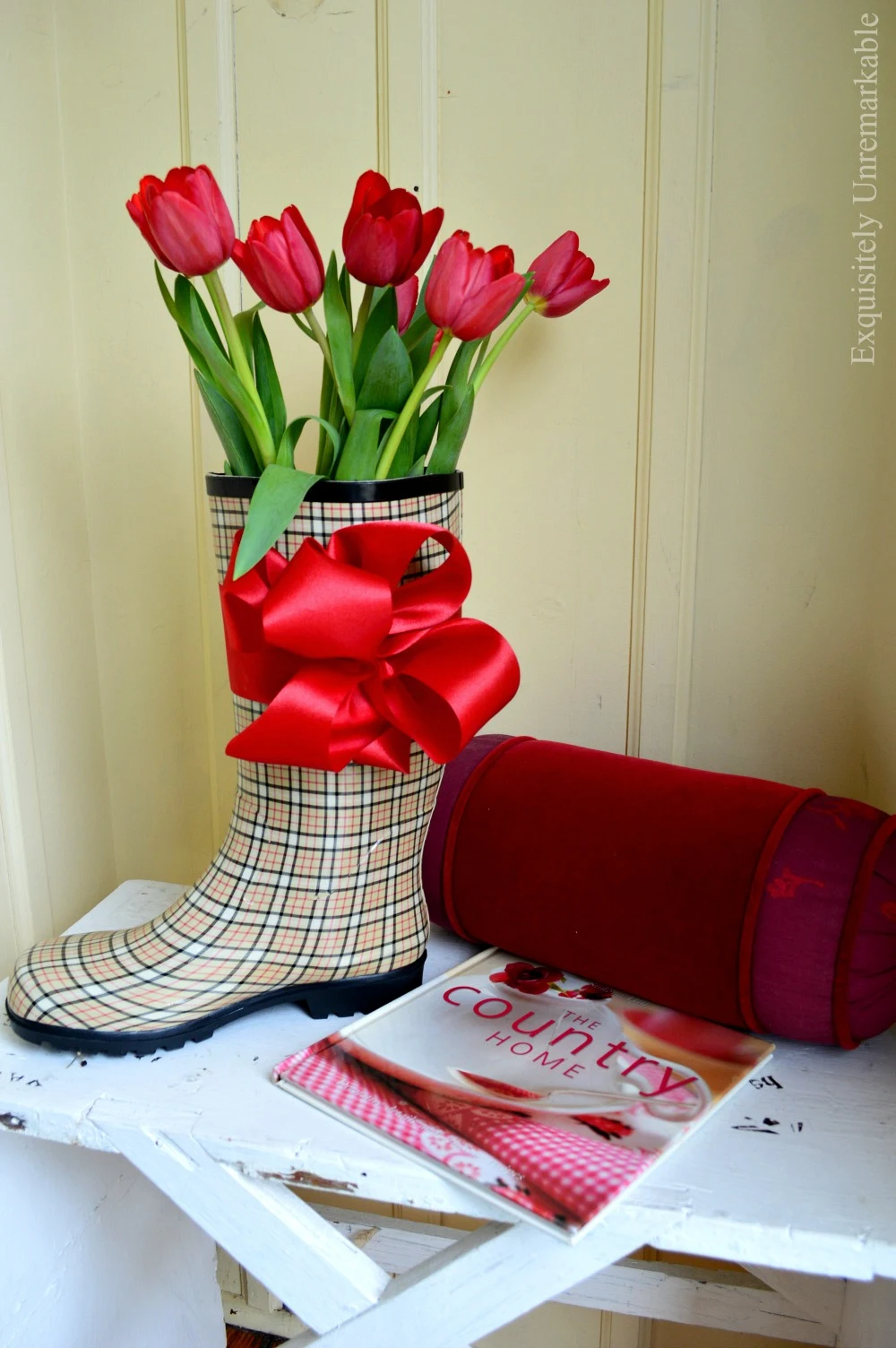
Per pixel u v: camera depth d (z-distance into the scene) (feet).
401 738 1.75
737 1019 1.73
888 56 2.13
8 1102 1.63
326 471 1.83
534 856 1.91
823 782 2.48
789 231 2.26
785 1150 1.50
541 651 2.63
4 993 2.06
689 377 2.37
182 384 2.67
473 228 2.46
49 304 2.61
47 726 2.66
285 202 2.55
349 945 1.85
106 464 2.77
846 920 1.61
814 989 1.63
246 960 1.81
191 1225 2.70
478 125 2.41
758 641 2.47
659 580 2.49
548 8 2.31
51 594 2.67
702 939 1.70
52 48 2.56
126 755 2.93
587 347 2.43
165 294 1.68
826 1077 1.69
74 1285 2.18
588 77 2.31
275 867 1.81
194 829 2.95
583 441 2.48
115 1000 1.75
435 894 2.07
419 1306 1.52
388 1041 1.74
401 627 1.67
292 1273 1.59
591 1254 1.40
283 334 2.60
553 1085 1.60
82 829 2.84
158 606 2.82
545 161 2.38
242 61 2.50
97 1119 1.58
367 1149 1.50
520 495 2.56
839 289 2.25
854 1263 1.32
